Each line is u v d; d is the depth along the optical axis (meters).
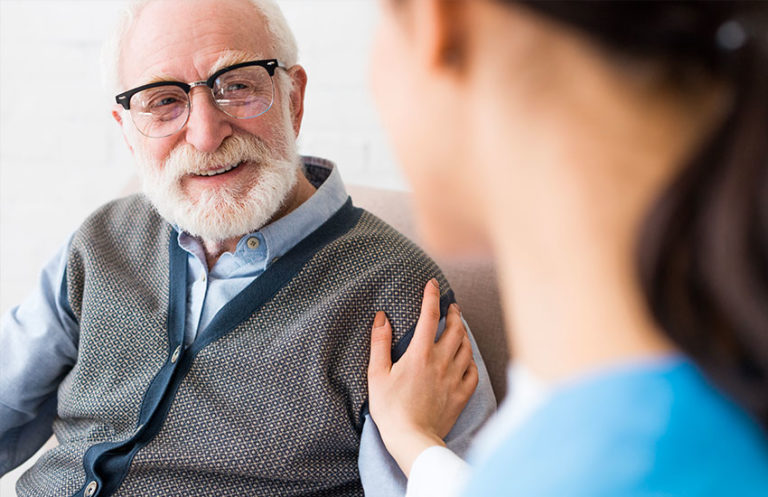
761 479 0.27
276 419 1.13
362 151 1.91
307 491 1.15
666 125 0.27
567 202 0.28
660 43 0.26
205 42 1.24
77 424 1.29
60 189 2.12
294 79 1.36
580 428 0.28
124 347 1.25
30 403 1.38
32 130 2.09
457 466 0.92
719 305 0.25
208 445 1.13
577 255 0.29
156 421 1.17
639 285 0.27
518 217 0.30
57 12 2.04
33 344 1.36
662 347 0.28
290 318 1.19
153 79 1.24
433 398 1.08
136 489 1.15
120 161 2.10
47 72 2.06
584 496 0.27
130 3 1.29
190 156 1.23
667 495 0.26
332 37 1.87
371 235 1.26
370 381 1.12
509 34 0.28
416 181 0.34
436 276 1.25
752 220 0.25
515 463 0.29
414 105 0.32
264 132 1.26
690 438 0.27
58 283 1.37
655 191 0.27
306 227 1.27
